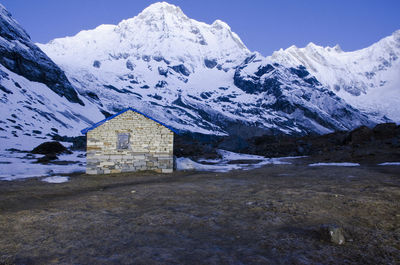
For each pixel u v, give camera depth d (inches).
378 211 294.0
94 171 747.4
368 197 360.8
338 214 287.7
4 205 346.3
